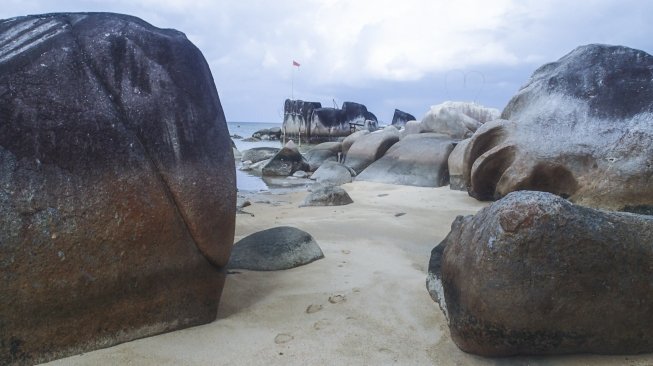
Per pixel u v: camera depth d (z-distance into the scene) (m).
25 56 2.45
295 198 9.45
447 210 7.23
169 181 2.66
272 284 3.57
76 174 2.38
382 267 4.05
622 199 6.24
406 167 11.36
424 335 2.69
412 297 3.25
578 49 7.89
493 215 2.31
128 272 2.50
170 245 2.64
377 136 13.91
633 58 7.04
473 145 8.02
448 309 2.57
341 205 7.90
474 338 2.33
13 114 2.32
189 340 2.59
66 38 2.60
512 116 8.16
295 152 14.88
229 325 2.81
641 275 2.22
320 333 2.72
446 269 2.65
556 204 2.20
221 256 2.87
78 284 2.36
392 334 2.71
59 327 2.34
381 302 3.18
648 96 6.57
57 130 2.38
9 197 2.23
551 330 2.24
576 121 7.00
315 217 6.66
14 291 2.22
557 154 6.87
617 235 2.20
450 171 9.84
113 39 2.70
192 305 2.76
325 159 16.48
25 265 2.24
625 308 2.23
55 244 2.30
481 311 2.24
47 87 2.43
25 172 2.28
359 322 2.87
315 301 3.22
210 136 2.88
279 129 37.28
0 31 2.62
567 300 2.19
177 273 2.68
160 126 2.68
